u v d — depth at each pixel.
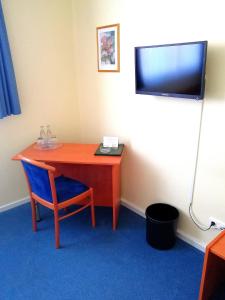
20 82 2.65
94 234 2.43
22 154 2.45
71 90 3.05
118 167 2.52
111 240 2.35
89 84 2.90
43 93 2.84
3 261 2.12
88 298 1.79
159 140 2.29
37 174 2.07
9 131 2.69
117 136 2.75
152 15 2.04
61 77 2.94
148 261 2.10
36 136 2.90
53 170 1.96
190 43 1.71
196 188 2.09
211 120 1.85
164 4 1.94
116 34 2.38
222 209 1.96
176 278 1.94
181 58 1.80
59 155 2.43
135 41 2.24
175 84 1.90
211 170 1.95
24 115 2.75
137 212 2.74
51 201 2.15
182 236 2.31
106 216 2.71
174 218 2.22
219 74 1.72
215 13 1.66
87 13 2.63
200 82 1.73
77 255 2.18
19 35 2.53
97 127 2.98
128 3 2.20
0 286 1.90
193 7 1.77
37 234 2.44
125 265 2.07
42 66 2.76
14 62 2.55
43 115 2.90
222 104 1.76
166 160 2.28
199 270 2.00
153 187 2.48
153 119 2.28
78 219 2.65
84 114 3.12
